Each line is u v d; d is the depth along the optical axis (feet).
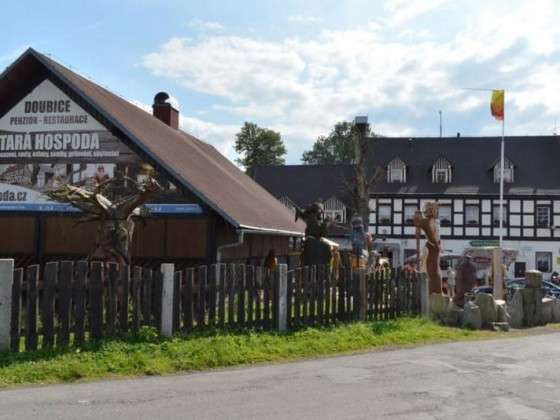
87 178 72.74
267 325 43.42
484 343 46.65
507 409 26.50
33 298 34.65
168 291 38.81
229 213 66.59
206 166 89.61
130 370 33.12
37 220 73.51
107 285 37.09
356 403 27.20
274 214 96.68
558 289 112.57
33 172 74.23
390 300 52.95
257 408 26.20
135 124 75.66
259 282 43.27
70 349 34.94
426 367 35.86
